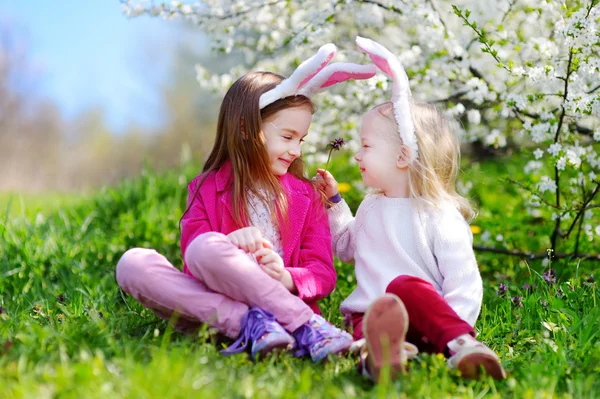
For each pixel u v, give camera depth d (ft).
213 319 7.45
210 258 7.33
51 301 9.93
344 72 8.61
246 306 7.52
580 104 9.57
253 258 7.95
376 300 6.41
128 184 18.54
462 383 6.43
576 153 10.26
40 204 22.24
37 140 56.08
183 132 54.85
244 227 8.21
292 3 12.65
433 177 7.95
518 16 11.75
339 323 9.36
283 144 8.33
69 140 56.85
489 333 8.32
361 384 6.45
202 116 54.85
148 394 5.47
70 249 12.57
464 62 11.51
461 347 6.66
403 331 6.36
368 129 8.21
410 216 7.93
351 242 8.70
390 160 8.07
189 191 8.75
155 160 55.36
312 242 8.44
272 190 8.37
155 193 17.49
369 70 8.59
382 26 12.29
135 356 6.67
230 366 6.61
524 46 11.00
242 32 14.93
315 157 13.48
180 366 5.86
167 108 55.16
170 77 55.31
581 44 9.36
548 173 14.05
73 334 7.05
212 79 14.06
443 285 7.68
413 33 12.31
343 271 11.73
